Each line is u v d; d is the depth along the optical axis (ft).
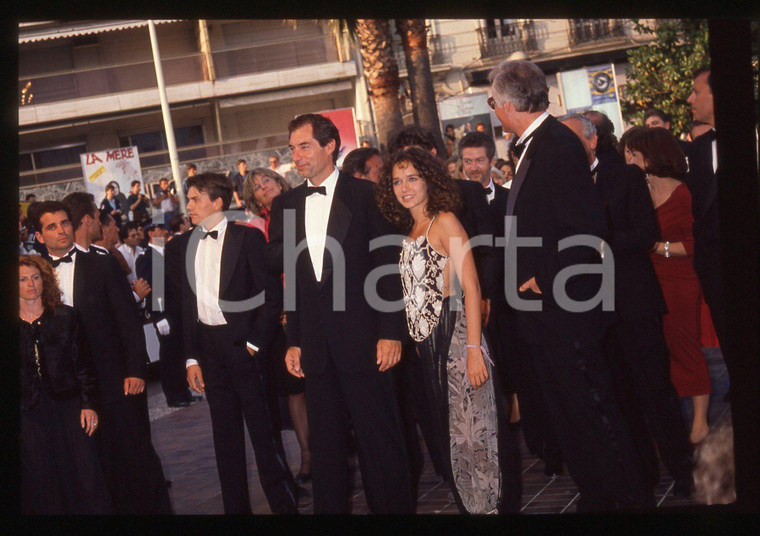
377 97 47.50
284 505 14.85
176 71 82.84
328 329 13.47
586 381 12.74
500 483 13.30
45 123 82.33
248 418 14.79
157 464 14.75
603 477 12.80
